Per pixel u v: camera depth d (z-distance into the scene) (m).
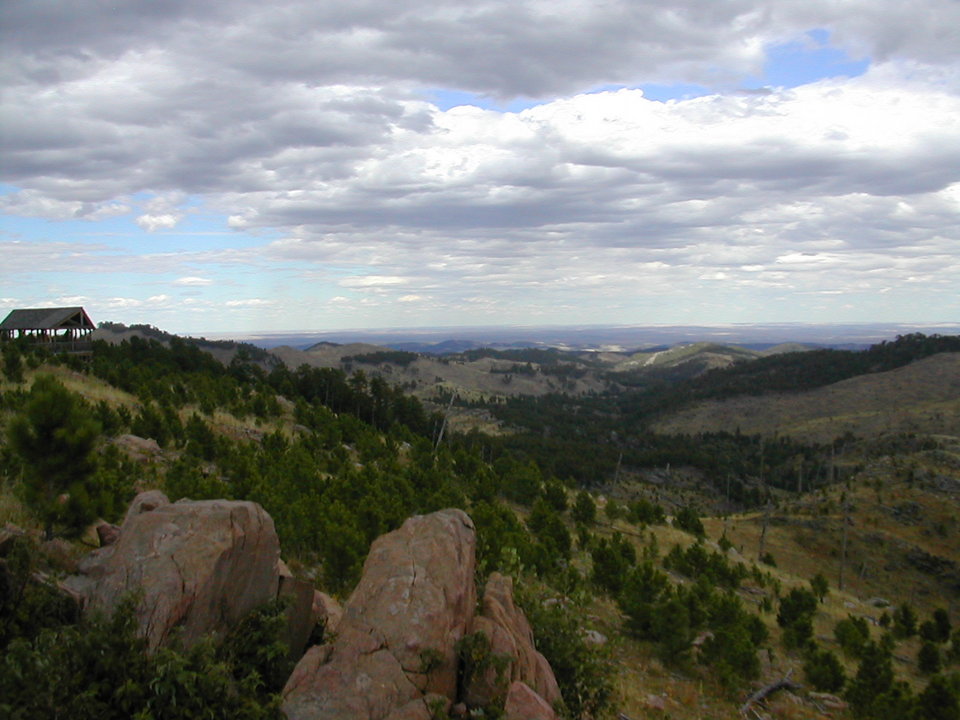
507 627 8.56
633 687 14.26
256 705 5.68
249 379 74.69
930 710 16.70
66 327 55.78
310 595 8.02
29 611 6.27
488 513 23.62
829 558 72.88
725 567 37.41
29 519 10.53
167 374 52.28
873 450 128.25
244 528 7.35
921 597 65.94
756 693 16.95
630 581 24.23
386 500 23.03
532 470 49.56
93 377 41.75
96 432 10.48
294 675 6.35
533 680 7.83
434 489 34.47
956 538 74.00
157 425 28.45
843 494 77.81
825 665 20.78
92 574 7.17
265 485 20.86
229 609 6.99
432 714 6.13
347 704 5.96
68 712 5.26
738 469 145.12
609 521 50.78
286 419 50.53
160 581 6.46
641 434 191.88
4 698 5.12
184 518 7.25
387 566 7.71
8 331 53.03
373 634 6.79
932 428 155.38
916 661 33.28
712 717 14.20
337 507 19.11
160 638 6.08
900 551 72.75
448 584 7.58
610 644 11.44
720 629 19.12
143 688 5.55
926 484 86.12
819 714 17.22
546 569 22.52
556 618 10.23
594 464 125.50
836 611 41.19
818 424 185.62
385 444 46.44
